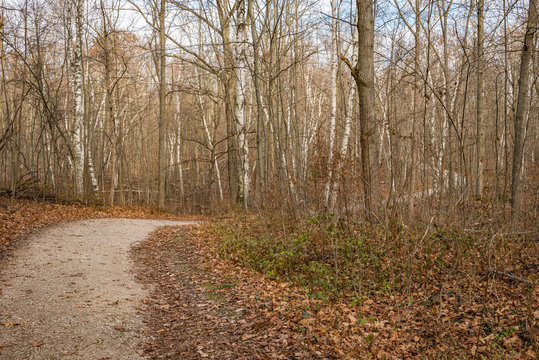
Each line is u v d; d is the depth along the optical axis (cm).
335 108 1440
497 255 730
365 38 945
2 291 680
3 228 1155
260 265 905
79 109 1930
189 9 2094
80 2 1898
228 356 498
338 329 551
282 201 1207
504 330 520
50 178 2147
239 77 1877
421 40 1639
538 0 916
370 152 941
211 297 739
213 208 2245
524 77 953
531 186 994
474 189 1249
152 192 2831
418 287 706
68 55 2303
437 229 839
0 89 2120
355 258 796
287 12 2106
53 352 482
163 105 2252
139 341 544
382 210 841
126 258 1040
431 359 475
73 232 1282
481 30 1347
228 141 2225
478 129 1515
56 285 742
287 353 491
